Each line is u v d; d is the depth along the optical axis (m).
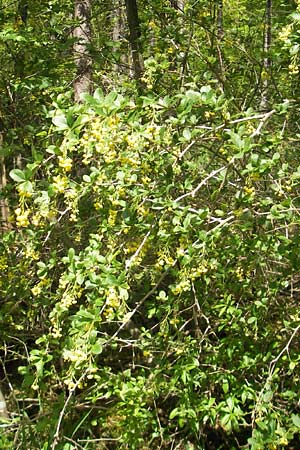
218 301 4.11
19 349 4.99
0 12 4.72
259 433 3.22
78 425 3.69
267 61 5.02
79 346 2.53
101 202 3.11
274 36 5.31
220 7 5.16
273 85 4.68
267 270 4.04
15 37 4.16
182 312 4.30
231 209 3.56
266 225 3.49
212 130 3.02
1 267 3.73
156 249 3.52
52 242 3.96
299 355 3.58
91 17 5.35
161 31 4.85
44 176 3.72
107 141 2.53
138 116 2.76
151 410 4.52
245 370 3.81
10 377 5.18
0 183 5.66
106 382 3.79
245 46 5.32
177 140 3.11
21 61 4.84
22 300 4.18
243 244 3.55
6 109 5.14
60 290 3.33
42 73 4.70
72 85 5.41
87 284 2.62
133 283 4.34
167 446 4.39
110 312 2.62
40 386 3.56
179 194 3.63
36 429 3.43
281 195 3.40
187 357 3.79
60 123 2.45
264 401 3.39
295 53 3.06
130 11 5.15
